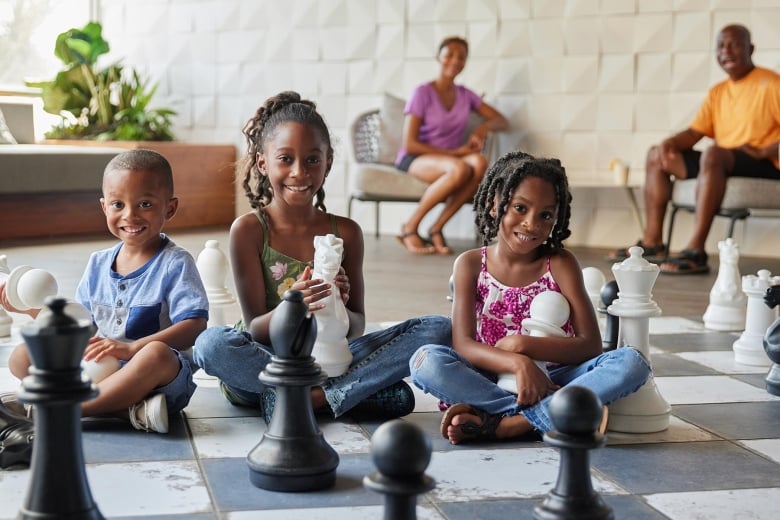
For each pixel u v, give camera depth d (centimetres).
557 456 166
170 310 190
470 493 147
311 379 147
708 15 514
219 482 150
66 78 632
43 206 552
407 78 592
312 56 620
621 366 175
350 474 155
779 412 200
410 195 521
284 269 198
